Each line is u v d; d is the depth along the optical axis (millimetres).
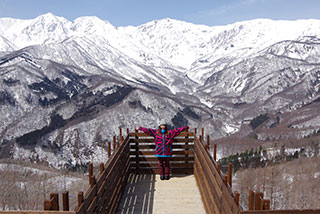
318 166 58375
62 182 39094
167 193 5660
